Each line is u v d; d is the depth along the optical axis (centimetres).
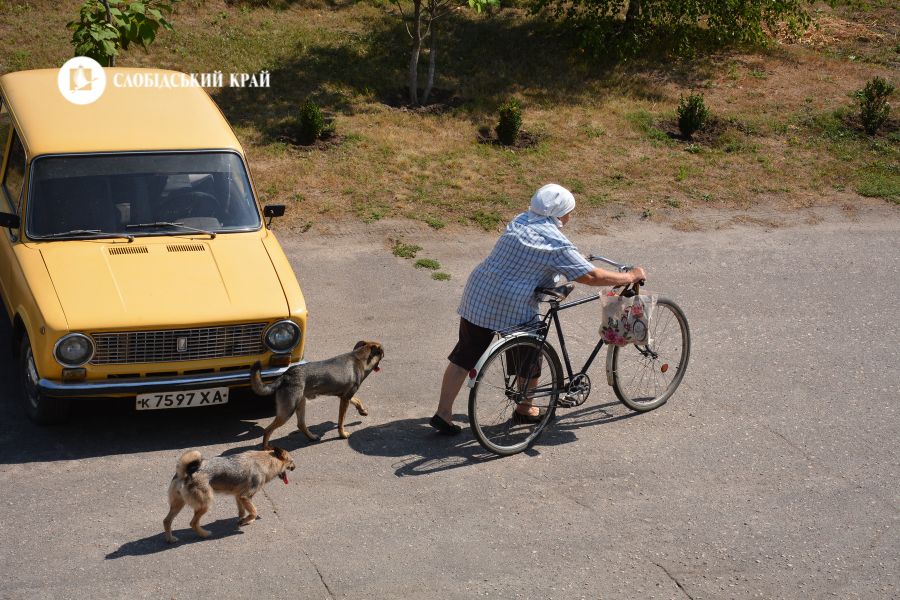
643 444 704
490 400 746
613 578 544
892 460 696
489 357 651
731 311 974
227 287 684
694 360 852
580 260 657
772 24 1944
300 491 617
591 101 1608
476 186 1273
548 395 703
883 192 1368
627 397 738
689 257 1128
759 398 786
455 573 541
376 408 738
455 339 875
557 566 552
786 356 872
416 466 656
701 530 596
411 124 1442
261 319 666
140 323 633
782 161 1455
